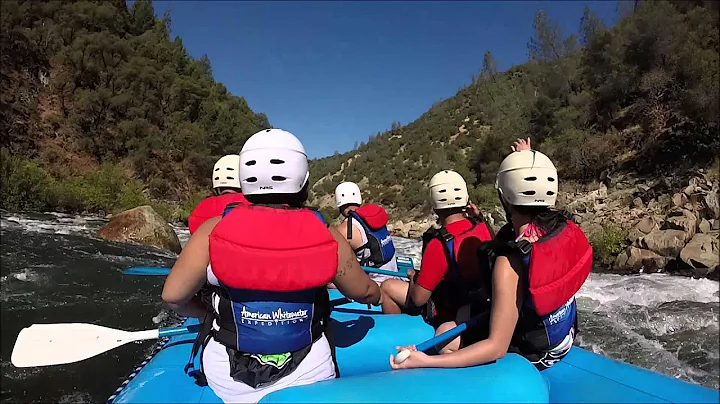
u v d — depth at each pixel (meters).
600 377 1.98
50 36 27.17
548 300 1.93
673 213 10.23
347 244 2.04
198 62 45.06
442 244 2.60
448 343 2.37
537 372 1.89
